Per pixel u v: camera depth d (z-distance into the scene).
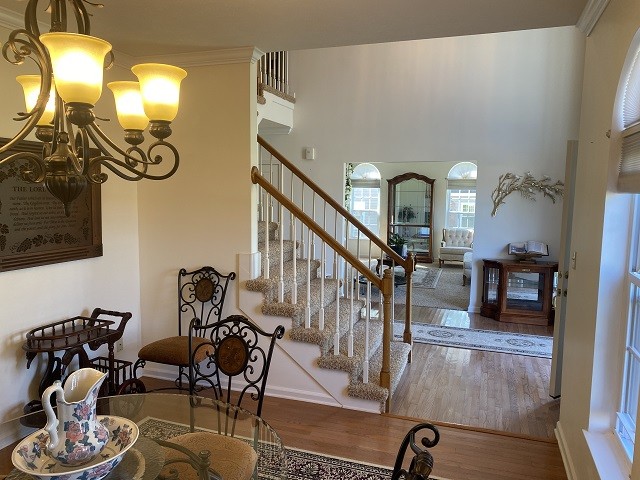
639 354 1.88
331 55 6.36
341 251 3.16
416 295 7.33
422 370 4.07
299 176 4.32
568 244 3.37
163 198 3.61
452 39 5.91
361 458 2.62
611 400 2.08
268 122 6.02
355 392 3.18
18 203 2.70
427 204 10.41
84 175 1.49
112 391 3.01
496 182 5.92
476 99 5.90
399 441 2.81
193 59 3.40
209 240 3.53
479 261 6.07
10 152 2.63
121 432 1.47
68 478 1.24
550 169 5.72
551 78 5.63
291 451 2.68
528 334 5.17
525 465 2.59
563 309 3.42
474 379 3.87
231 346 2.38
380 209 10.66
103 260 3.38
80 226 3.14
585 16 2.46
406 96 6.15
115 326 3.50
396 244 9.39
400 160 6.23
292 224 3.36
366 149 6.35
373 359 3.61
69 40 1.21
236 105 3.37
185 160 3.53
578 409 2.36
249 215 3.42
